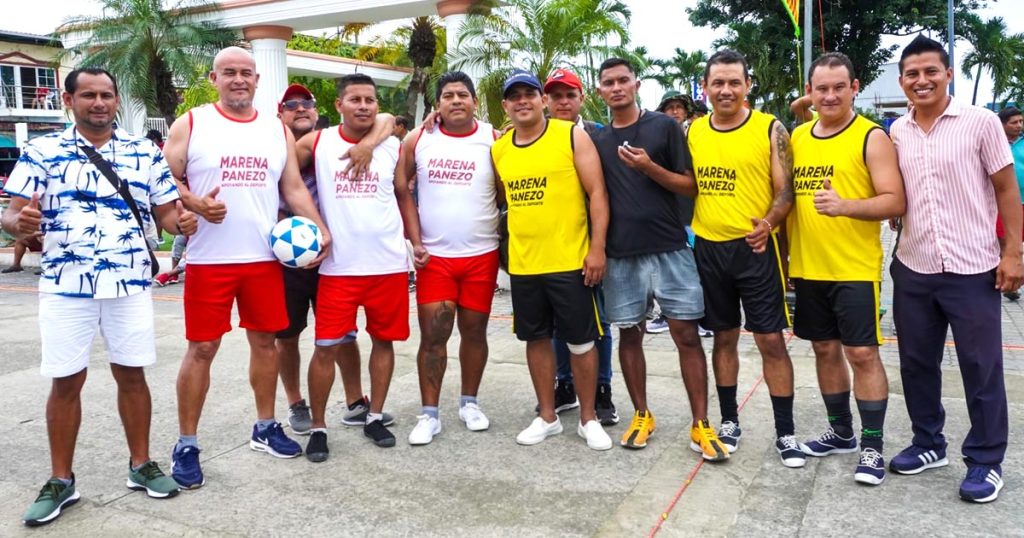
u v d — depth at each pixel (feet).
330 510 11.28
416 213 14.47
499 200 14.53
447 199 13.87
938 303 11.30
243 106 12.57
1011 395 15.87
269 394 13.50
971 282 11.00
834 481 11.91
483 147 14.02
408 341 22.61
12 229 10.28
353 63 76.54
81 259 10.77
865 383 11.81
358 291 13.57
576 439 14.15
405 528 10.66
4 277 39.88
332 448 13.93
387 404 16.56
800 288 12.41
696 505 11.23
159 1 60.18
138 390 11.76
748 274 12.35
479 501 11.51
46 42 102.27
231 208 12.36
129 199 11.12
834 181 11.65
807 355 19.43
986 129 10.67
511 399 16.74
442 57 55.21
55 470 11.32
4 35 99.19
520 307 13.83
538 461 13.08
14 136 101.45
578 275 13.33
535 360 14.02
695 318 12.91
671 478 12.22
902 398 15.70
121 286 11.06
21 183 10.49
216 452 13.73
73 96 10.70
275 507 11.41
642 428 13.64
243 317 13.03
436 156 13.89
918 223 11.30
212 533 10.59
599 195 13.06
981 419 11.10
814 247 11.98
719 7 97.66
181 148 12.23
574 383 14.79
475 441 14.15
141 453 12.00
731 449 12.95
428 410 14.34
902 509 10.84
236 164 12.32
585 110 50.93
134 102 63.93
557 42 50.39
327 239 13.16
